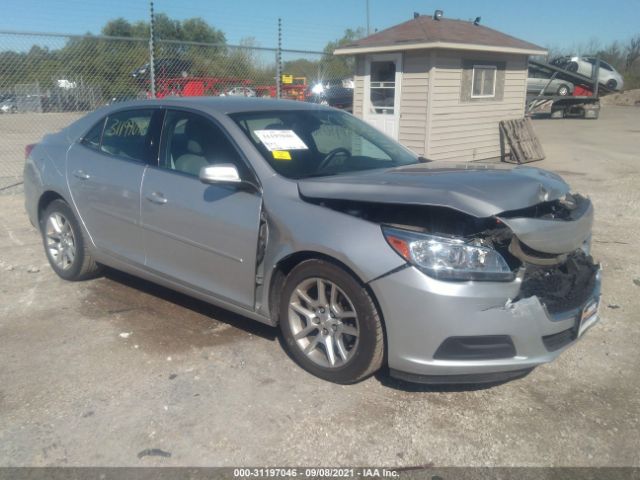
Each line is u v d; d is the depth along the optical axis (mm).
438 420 3279
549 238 3311
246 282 3814
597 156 15250
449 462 2947
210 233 3924
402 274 3137
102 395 3479
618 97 39375
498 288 3117
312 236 3420
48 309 4688
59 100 10375
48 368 3777
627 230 7461
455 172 3822
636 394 3570
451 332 3096
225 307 4082
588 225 3688
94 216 4766
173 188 4152
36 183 5270
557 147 17141
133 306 4762
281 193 3656
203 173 3629
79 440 3072
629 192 10117
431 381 3246
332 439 3107
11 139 15945
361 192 3406
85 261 5055
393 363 3279
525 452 3025
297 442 3078
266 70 13016
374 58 13312
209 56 12047
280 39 12031
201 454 2980
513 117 15227
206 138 4137
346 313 3457
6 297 4922
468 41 12727
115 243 4668
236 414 3309
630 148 16891
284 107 4547
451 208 3150
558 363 3939
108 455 2963
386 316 3221
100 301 4855
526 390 3604
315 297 3668
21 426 3182
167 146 4348
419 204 3205
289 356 3955
